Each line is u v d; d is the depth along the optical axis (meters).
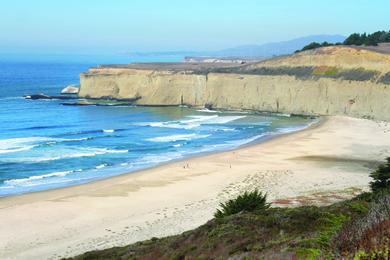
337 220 11.56
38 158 63.41
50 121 99.56
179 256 17.48
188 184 48.34
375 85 99.88
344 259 8.40
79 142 75.62
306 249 10.39
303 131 84.31
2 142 74.25
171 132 86.00
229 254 15.16
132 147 71.56
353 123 92.06
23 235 33.81
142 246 21.44
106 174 54.69
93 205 41.38
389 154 62.81
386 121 94.56
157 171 55.03
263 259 12.16
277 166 55.94
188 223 34.94
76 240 32.47
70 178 52.81
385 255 7.60
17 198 44.03
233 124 95.94
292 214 18.48
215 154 65.12
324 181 47.19
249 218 19.14
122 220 36.88
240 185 46.72
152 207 40.31
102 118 105.00
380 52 105.94
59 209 40.22
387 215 8.66
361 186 44.19
